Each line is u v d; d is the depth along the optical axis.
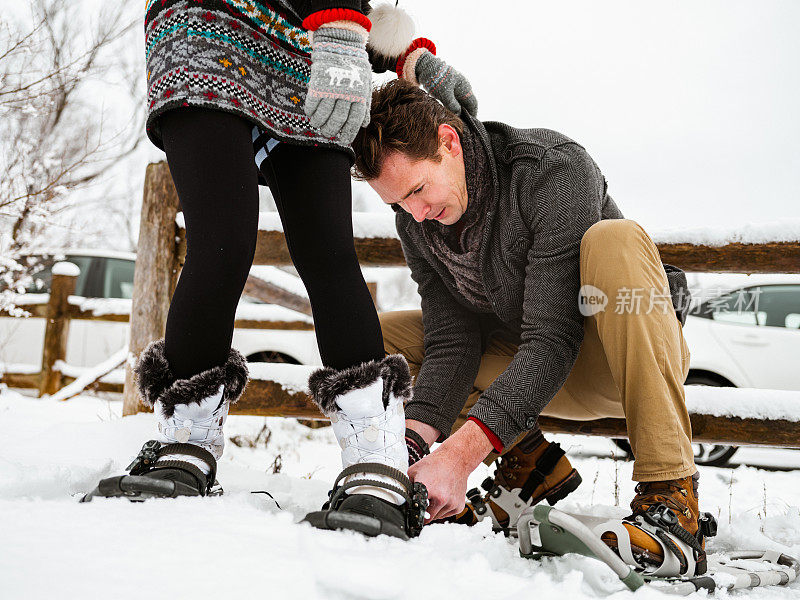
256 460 3.54
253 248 1.18
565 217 1.44
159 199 2.73
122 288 6.49
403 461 1.20
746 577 1.25
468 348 1.70
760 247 2.21
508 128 1.61
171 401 1.18
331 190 1.25
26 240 5.13
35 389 6.06
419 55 1.62
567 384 1.70
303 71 1.27
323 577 0.76
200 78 1.11
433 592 0.78
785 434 2.08
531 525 1.13
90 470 1.36
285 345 5.09
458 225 1.62
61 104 5.41
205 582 0.71
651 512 1.21
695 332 4.61
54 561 0.71
